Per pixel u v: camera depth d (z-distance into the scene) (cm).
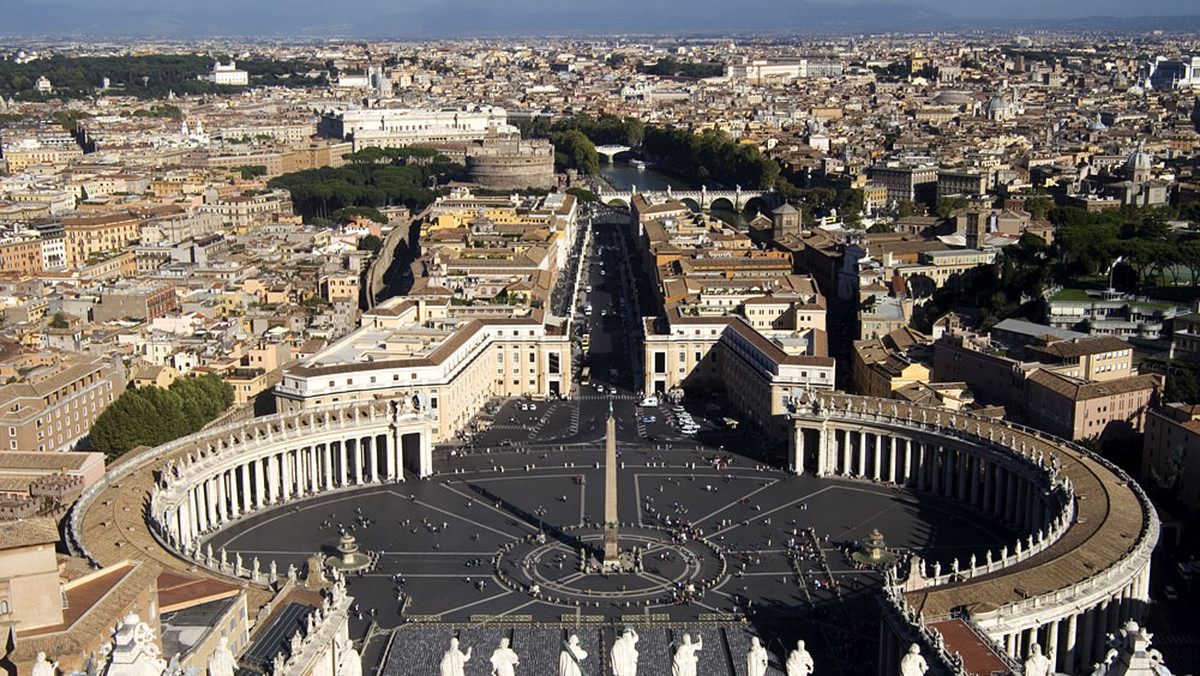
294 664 17762
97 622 16575
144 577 18012
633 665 17112
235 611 19025
